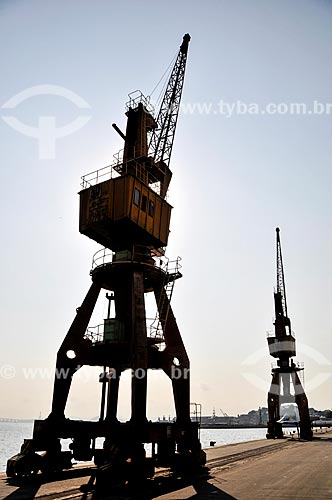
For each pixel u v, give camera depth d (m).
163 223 31.16
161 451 27.31
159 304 29.23
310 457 36.06
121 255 28.73
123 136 32.84
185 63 41.62
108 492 18.86
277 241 86.62
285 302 80.56
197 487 20.64
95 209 28.69
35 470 23.16
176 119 39.56
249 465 30.53
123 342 25.61
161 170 33.84
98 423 26.11
